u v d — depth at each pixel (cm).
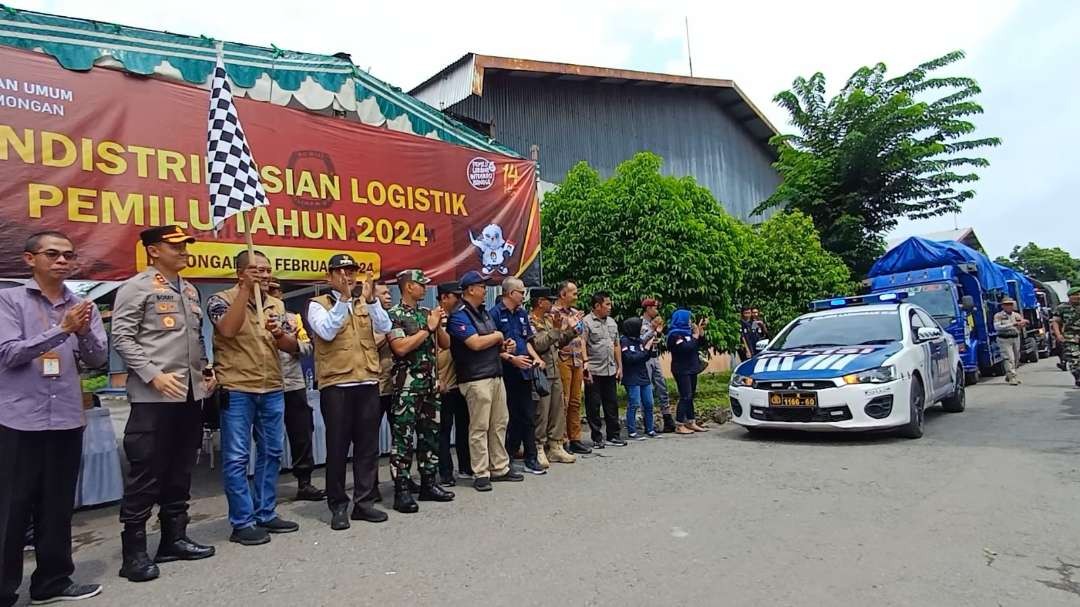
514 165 925
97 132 568
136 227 583
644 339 875
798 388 771
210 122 495
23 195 528
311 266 701
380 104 799
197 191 622
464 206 852
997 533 444
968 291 1516
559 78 1686
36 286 386
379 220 761
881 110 2089
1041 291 2377
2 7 534
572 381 772
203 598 372
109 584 399
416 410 558
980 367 1495
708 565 399
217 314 471
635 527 477
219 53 512
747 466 668
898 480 589
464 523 503
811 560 403
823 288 1551
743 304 1513
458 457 691
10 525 363
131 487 409
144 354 410
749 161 2381
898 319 886
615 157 1828
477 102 1555
